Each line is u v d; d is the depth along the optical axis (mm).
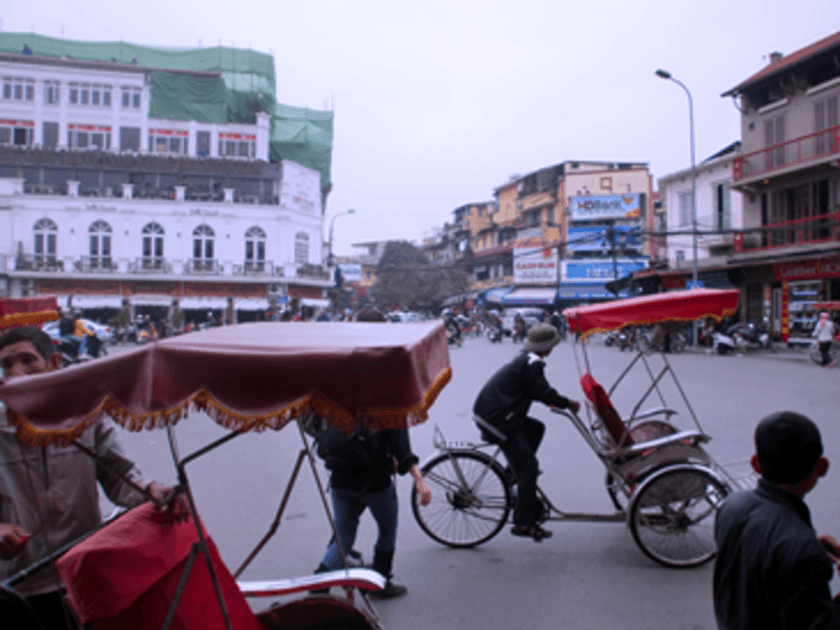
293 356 2004
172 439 2307
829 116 21234
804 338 22016
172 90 43344
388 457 3514
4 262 39406
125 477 2275
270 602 3600
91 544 2148
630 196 41875
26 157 40156
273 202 44969
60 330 13773
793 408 9383
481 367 17719
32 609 2100
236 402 2014
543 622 3275
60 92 41156
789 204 23078
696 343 24328
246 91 46188
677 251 28781
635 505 4004
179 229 42375
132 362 2059
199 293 42969
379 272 59062
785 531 1675
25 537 2178
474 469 4598
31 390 2039
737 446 6984
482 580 3844
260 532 4777
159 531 2279
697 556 4086
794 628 1587
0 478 2322
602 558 4148
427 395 2184
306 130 49562
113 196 41781
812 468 1745
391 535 3623
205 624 2213
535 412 9930
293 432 9055
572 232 42562
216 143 44125
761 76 23109
